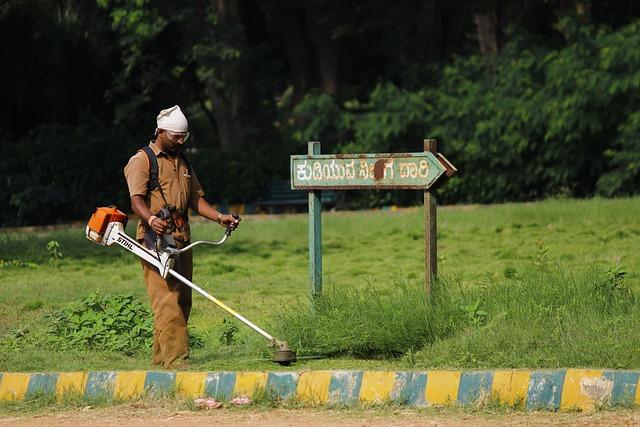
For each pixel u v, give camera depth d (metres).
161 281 20.52
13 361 21.91
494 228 44.25
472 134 63.66
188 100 82.19
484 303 22.02
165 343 20.56
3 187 64.06
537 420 16.53
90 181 66.06
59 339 23.89
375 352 21.20
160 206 20.55
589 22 66.62
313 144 22.94
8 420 18.25
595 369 17.47
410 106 64.88
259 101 74.94
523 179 62.88
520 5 71.81
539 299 22.02
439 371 18.16
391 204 65.50
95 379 19.67
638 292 23.70
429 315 21.11
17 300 30.02
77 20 72.25
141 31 67.81
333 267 36.62
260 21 78.44
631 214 45.47
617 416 16.52
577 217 45.69
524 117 59.94
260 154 69.12
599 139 60.59
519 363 18.80
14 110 73.44
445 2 72.94
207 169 67.69
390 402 18.02
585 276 23.14
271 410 18.05
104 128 69.81
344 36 73.06
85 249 42.53
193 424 17.11
